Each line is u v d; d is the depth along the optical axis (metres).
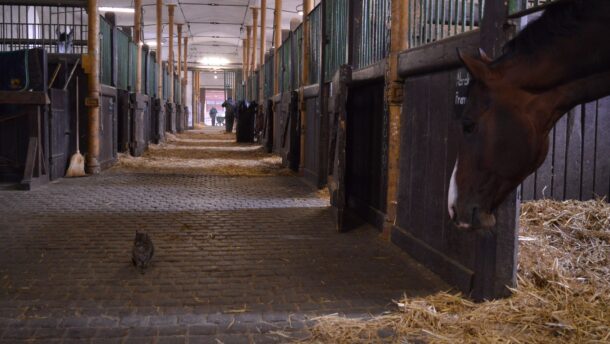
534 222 4.41
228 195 8.04
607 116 4.89
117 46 12.19
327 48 8.34
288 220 6.30
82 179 9.41
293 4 23.89
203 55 41.84
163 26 30.48
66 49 11.37
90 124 10.05
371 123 6.10
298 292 3.87
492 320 3.18
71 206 6.90
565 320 3.05
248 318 3.38
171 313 3.44
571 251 3.99
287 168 11.45
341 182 5.76
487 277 3.54
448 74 4.10
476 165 2.38
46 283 3.97
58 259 4.58
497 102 2.31
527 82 2.27
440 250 4.26
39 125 8.54
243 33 32.16
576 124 4.87
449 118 4.08
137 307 3.54
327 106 8.43
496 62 2.39
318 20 9.12
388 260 4.68
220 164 12.27
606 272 3.70
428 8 4.73
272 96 16.00
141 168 11.24
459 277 3.86
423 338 3.07
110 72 11.55
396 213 5.28
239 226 5.96
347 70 5.75
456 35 3.89
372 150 6.07
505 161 2.32
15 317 3.34
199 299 3.70
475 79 2.40
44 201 7.21
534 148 2.29
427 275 4.26
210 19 28.66
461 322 3.19
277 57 15.24
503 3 3.22
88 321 3.29
